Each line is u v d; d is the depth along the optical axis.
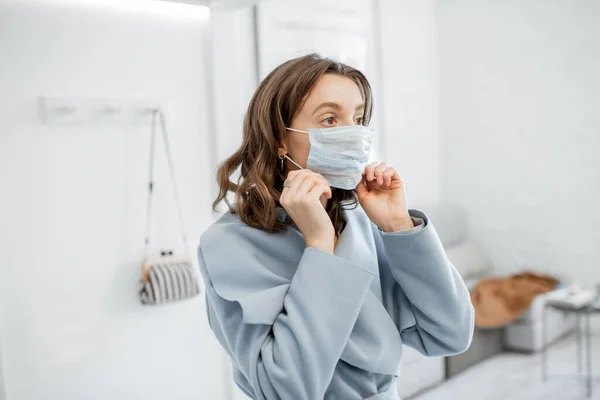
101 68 1.92
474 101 4.13
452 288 0.86
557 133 3.72
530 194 3.89
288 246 0.87
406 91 3.96
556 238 3.77
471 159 4.18
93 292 1.93
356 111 0.90
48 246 1.84
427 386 2.84
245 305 0.76
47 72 1.81
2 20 1.73
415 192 4.09
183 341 2.16
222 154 2.25
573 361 3.11
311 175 0.81
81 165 1.89
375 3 3.59
